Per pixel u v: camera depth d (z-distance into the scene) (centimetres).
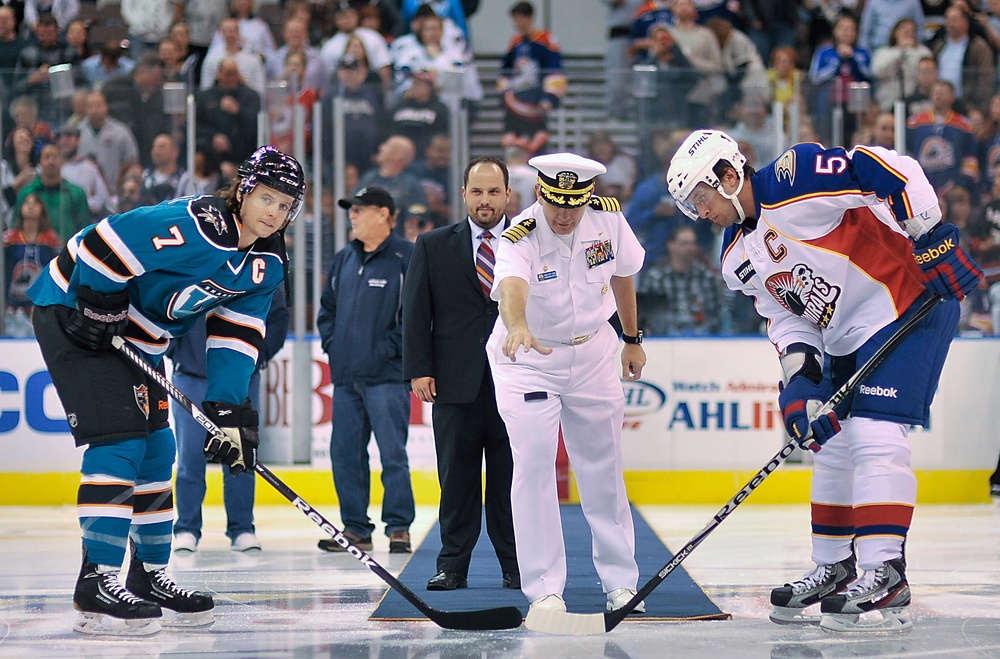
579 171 895
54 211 1867
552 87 1881
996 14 2494
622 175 1883
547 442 948
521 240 920
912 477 910
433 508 1825
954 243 877
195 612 950
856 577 966
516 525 952
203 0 2495
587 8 2989
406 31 2602
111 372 910
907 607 972
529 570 946
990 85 1831
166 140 1842
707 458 1855
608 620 898
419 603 897
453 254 1122
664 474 1855
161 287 909
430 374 1122
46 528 1616
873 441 908
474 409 1113
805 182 896
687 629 921
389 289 1411
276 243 932
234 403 921
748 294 988
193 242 872
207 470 1864
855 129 1844
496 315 1116
